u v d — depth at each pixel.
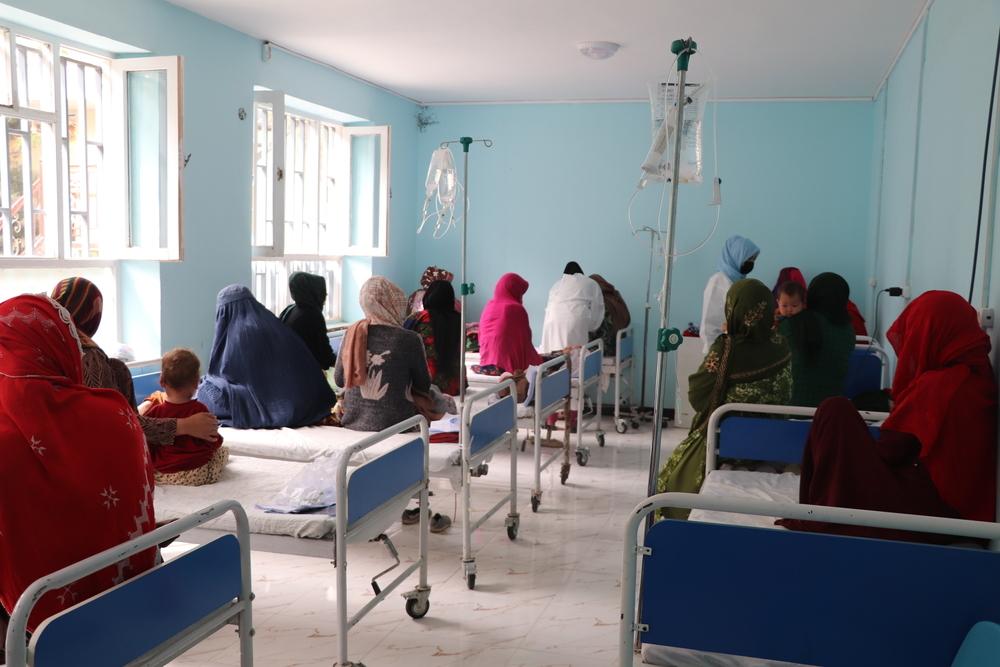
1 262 3.69
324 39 4.90
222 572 1.83
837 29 4.30
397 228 6.84
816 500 2.04
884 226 5.29
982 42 2.65
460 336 4.83
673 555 1.64
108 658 1.52
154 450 2.95
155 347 4.36
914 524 1.57
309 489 2.78
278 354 3.84
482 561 3.50
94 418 1.88
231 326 3.85
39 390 1.83
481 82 6.10
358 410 3.75
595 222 6.79
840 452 2.01
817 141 6.34
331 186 6.33
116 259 4.32
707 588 1.63
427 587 2.96
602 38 4.62
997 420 2.23
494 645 2.76
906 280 4.20
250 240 5.02
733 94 6.22
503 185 6.96
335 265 6.41
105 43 4.03
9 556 1.79
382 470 2.61
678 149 2.38
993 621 1.52
